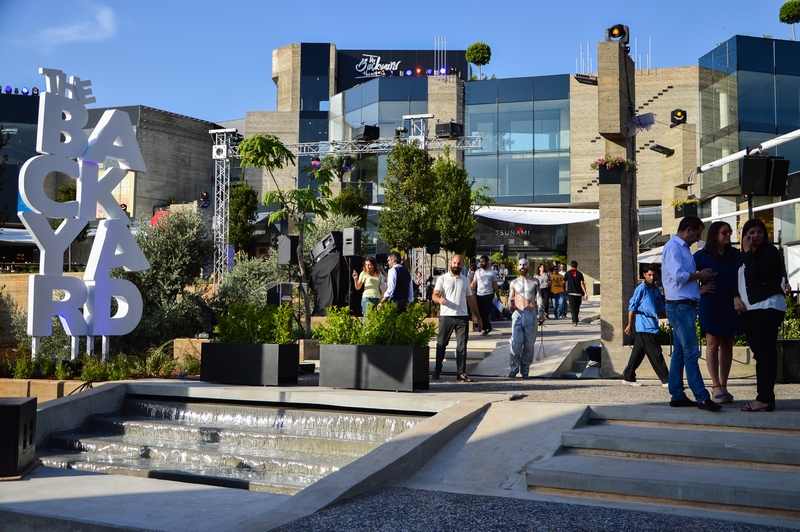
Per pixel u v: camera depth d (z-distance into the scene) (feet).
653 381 35.58
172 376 38.29
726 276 23.91
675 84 134.51
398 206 79.46
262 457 23.26
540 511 16.52
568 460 19.80
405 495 18.13
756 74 110.32
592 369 39.73
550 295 79.36
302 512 16.55
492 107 137.90
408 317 29.76
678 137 67.72
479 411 24.07
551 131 135.13
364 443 23.56
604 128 40.01
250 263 74.69
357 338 30.27
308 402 27.81
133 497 18.47
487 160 137.28
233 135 98.02
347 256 61.77
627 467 18.83
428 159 81.15
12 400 21.63
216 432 26.55
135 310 41.32
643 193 133.69
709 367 24.49
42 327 38.40
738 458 18.86
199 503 17.90
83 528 16.22
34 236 38.55
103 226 40.52
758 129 109.81
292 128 157.58
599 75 40.42
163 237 55.52
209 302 56.49
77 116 40.45
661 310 33.01
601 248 40.01
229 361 31.91
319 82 160.35
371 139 97.55
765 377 21.93
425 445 20.92
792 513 15.84
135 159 42.57
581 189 133.08
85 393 30.45
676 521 15.65
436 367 35.73
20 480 20.34
